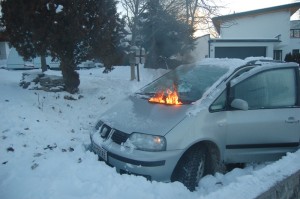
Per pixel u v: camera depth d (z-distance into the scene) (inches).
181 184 160.4
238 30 1393.9
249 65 206.7
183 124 167.3
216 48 1178.0
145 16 813.2
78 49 417.7
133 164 160.2
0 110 294.2
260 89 197.8
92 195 143.1
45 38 392.8
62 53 405.1
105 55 430.9
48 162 178.5
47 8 388.8
